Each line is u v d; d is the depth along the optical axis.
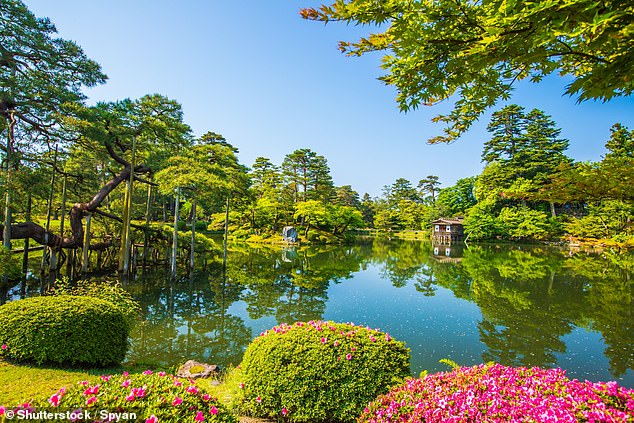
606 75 1.75
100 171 19.47
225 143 30.34
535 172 38.53
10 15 11.56
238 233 39.09
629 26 1.52
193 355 7.28
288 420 3.77
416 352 7.69
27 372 4.52
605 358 7.41
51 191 14.36
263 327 9.38
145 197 25.69
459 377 2.87
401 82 2.31
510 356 7.50
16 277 12.98
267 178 39.75
